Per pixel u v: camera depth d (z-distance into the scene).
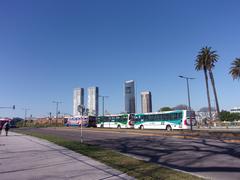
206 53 68.19
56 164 11.46
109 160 12.30
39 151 16.25
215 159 13.11
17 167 10.83
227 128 52.97
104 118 66.38
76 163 11.65
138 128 52.16
